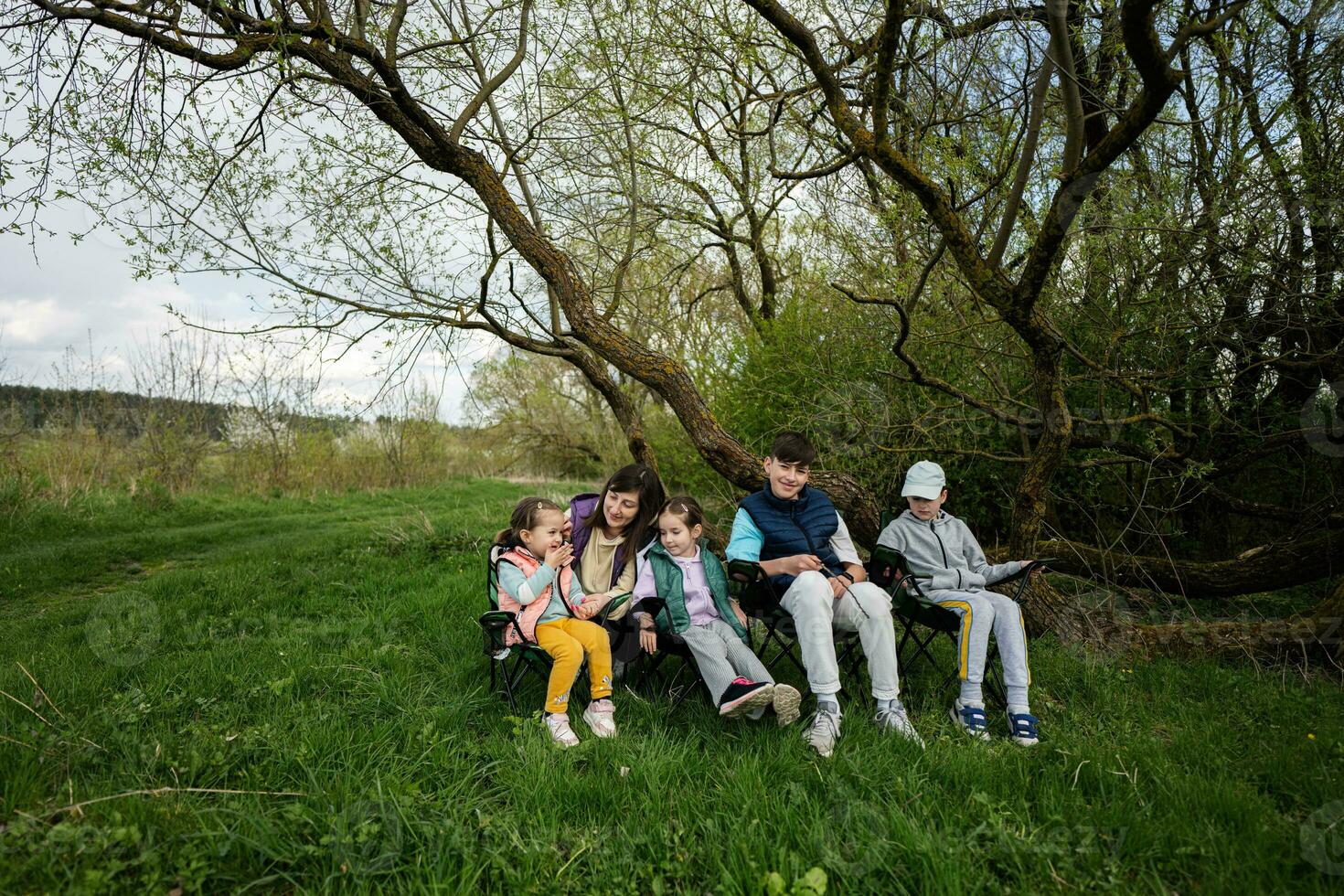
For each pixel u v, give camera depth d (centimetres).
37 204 379
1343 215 399
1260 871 205
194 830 222
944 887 197
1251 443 499
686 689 334
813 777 259
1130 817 230
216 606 501
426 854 213
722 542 539
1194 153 452
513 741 287
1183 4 441
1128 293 461
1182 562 463
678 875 208
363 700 326
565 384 1680
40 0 353
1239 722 314
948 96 475
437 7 490
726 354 776
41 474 1002
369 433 1534
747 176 764
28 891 194
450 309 535
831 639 308
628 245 582
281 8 394
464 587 537
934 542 371
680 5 529
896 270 507
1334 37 408
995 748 298
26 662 375
